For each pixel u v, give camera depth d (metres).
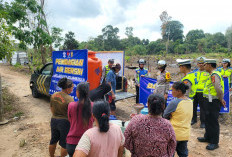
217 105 4.29
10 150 4.30
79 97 2.78
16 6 14.42
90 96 5.19
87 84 2.82
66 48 27.25
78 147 1.91
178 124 2.86
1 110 5.70
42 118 6.24
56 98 3.27
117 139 2.06
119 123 3.82
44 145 4.52
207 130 4.48
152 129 2.13
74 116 2.77
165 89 5.13
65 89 3.28
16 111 6.75
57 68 6.38
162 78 5.11
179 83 2.94
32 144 4.55
